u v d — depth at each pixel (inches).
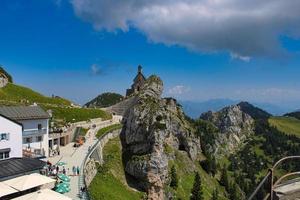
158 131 4648.1
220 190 6875.0
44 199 1711.4
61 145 4151.1
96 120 5861.2
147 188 4293.8
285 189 643.5
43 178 2055.9
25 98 6176.2
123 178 4279.0
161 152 4549.7
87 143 4274.1
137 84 7819.9
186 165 6063.0
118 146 4948.3
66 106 6323.8
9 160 2544.3
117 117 6688.0
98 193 3019.2
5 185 1900.8
